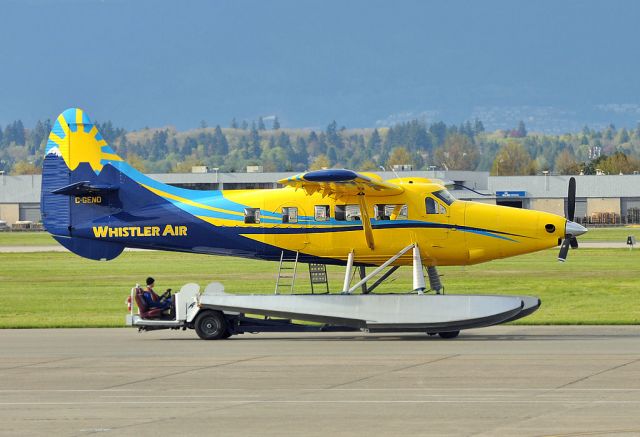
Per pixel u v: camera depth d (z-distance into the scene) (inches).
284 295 2324.1
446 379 1676.9
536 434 1274.6
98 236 2591.0
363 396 1540.4
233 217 2508.6
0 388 1657.2
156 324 2359.7
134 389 1636.3
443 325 2249.0
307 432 1312.7
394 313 2274.9
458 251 2447.1
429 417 1382.9
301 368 1828.2
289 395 1561.3
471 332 2453.2
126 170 2593.5
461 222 2439.7
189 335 2468.0
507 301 2239.2
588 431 1284.4
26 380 1734.7
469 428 1314.0
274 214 2485.2
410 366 1828.2
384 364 1859.0
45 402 1530.5
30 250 6569.9
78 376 1774.1
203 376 1756.9
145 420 1396.4
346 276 2432.3
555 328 2524.6
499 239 2440.9
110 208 2596.0
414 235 2433.6
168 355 2041.1
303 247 2475.4
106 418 1412.4
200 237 2536.9
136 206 2583.7
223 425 1359.5
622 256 5472.4
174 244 2561.5
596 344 2137.1
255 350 2114.9
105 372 1815.9
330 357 1972.2
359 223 2439.7
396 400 1502.2
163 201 2573.8
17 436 1310.3
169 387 1651.1
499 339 2277.3
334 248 2458.2
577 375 1695.4
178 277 4426.7
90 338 2390.5
